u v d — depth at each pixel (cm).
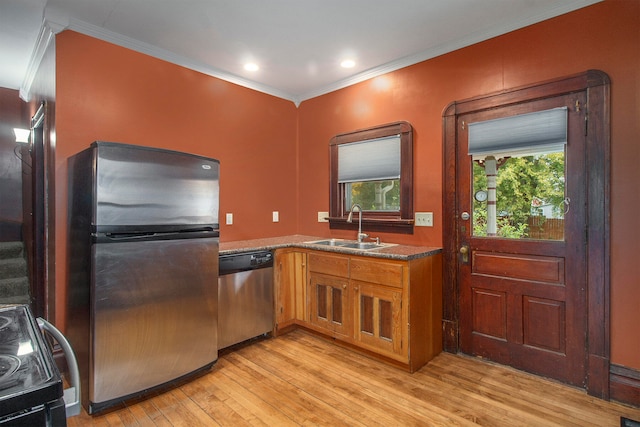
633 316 209
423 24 255
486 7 233
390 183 334
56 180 241
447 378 243
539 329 244
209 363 252
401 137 313
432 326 275
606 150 216
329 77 354
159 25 254
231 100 347
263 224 377
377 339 265
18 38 271
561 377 235
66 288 242
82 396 210
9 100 401
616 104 213
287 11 237
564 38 231
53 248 247
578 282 228
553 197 239
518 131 251
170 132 300
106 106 263
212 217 254
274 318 316
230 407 210
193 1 225
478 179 272
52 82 248
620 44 212
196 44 284
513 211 257
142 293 216
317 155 392
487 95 264
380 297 262
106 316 202
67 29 245
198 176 244
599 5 218
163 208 224
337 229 373
